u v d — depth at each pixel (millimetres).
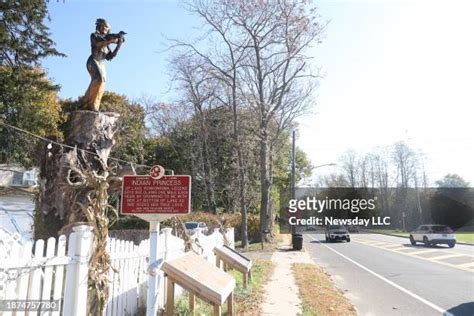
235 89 30719
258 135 31938
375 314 8938
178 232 9609
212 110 36562
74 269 4730
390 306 9734
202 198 40375
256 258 19828
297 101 32625
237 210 39406
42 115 22141
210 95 32938
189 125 42656
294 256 21578
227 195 39812
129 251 6605
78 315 4691
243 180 29953
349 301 10195
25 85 19875
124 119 36375
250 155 34750
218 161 40594
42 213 8156
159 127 44375
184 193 5516
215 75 31016
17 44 17844
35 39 18375
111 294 5797
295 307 8906
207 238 11789
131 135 35281
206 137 38406
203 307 7875
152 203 5527
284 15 29469
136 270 7008
